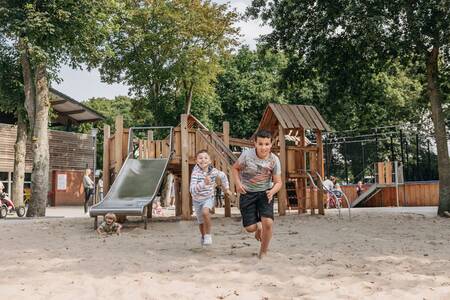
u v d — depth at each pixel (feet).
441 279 16.62
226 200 46.96
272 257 21.18
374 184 81.46
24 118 78.43
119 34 98.68
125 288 15.52
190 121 49.14
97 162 195.00
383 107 107.96
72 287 15.88
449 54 53.36
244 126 130.21
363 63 53.72
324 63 54.19
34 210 57.21
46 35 58.18
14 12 55.93
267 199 20.76
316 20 50.83
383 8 45.65
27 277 17.63
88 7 59.26
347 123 104.42
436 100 49.75
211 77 107.96
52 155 114.73
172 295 14.65
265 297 14.40
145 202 36.27
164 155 45.73
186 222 41.11
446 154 48.62
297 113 49.88
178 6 100.89
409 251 23.62
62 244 27.94
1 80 74.08
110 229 33.19
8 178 103.76
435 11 45.29
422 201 79.97
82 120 122.72
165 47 100.94
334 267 18.88
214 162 43.04
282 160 47.83
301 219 43.91
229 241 27.55
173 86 111.34
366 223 40.09
